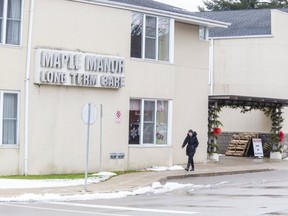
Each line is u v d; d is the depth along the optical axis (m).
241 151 42.34
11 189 20.53
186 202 18.20
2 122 24.36
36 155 25.23
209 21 33.38
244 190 22.17
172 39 30.84
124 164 28.56
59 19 26.00
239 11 47.28
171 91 30.77
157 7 30.70
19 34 24.88
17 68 24.70
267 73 42.31
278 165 35.53
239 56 43.19
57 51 25.55
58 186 21.81
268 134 42.44
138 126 29.38
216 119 37.22
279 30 42.72
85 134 26.91
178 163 32.56
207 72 34.56
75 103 26.52
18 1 24.89
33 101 25.11
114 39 28.09
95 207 16.91
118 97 28.28
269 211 15.80
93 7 27.23
